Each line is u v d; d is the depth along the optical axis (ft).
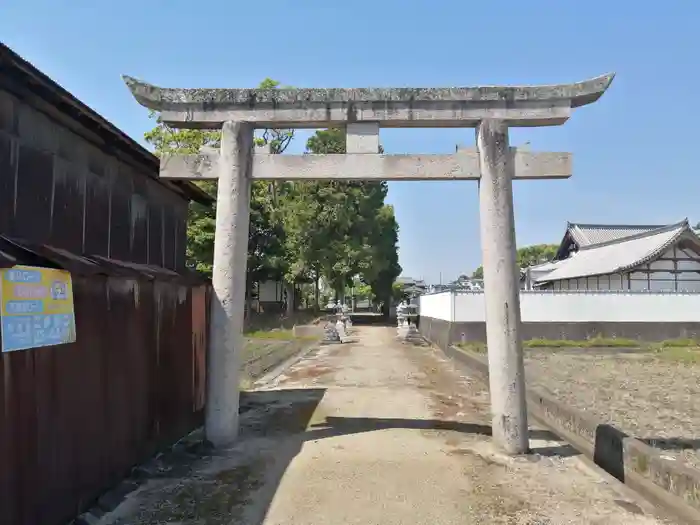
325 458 26.07
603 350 79.30
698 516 18.34
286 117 28.58
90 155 23.00
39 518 15.72
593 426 27.27
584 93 27.89
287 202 135.03
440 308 93.25
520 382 27.02
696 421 33.86
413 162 28.50
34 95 18.20
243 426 32.65
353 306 269.03
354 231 142.41
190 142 92.02
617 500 20.92
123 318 22.00
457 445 28.40
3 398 14.25
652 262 105.70
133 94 28.37
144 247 28.73
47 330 16.40
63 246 20.76
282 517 19.24
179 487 22.03
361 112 28.50
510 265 27.32
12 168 17.90
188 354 30.19
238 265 28.37
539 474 23.86
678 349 79.71
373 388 47.24
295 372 58.13
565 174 27.68
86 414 18.78
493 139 27.89
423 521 18.93
